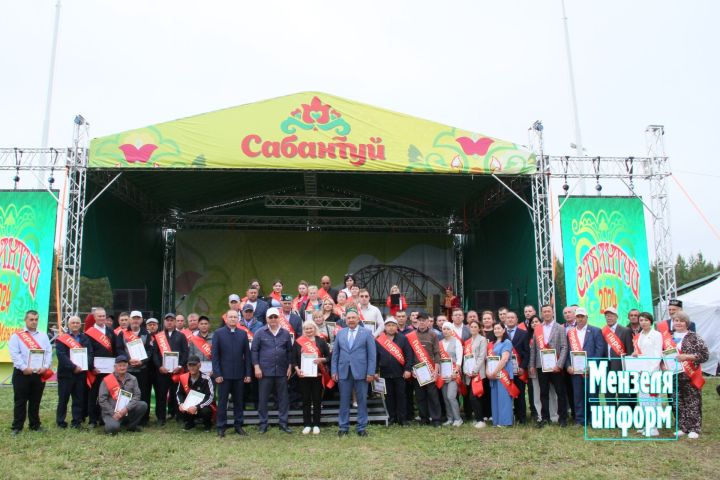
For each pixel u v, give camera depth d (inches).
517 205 644.1
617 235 545.0
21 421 328.5
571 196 548.4
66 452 287.0
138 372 360.8
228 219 852.0
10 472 251.8
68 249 516.1
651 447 293.4
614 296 536.1
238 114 534.6
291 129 534.6
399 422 363.9
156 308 821.9
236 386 336.5
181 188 728.3
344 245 859.4
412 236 867.4
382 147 537.6
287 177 753.0
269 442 311.1
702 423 351.6
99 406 357.7
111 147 522.9
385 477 247.0
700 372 316.2
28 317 339.3
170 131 528.1
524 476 246.4
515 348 370.3
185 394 358.6
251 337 376.8
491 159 541.6
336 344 338.6
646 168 551.5
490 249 740.7
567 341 348.8
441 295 853.8
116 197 667.4
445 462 270.5
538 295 543.2
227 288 834.8
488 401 384.8
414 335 364.2
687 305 700.7
